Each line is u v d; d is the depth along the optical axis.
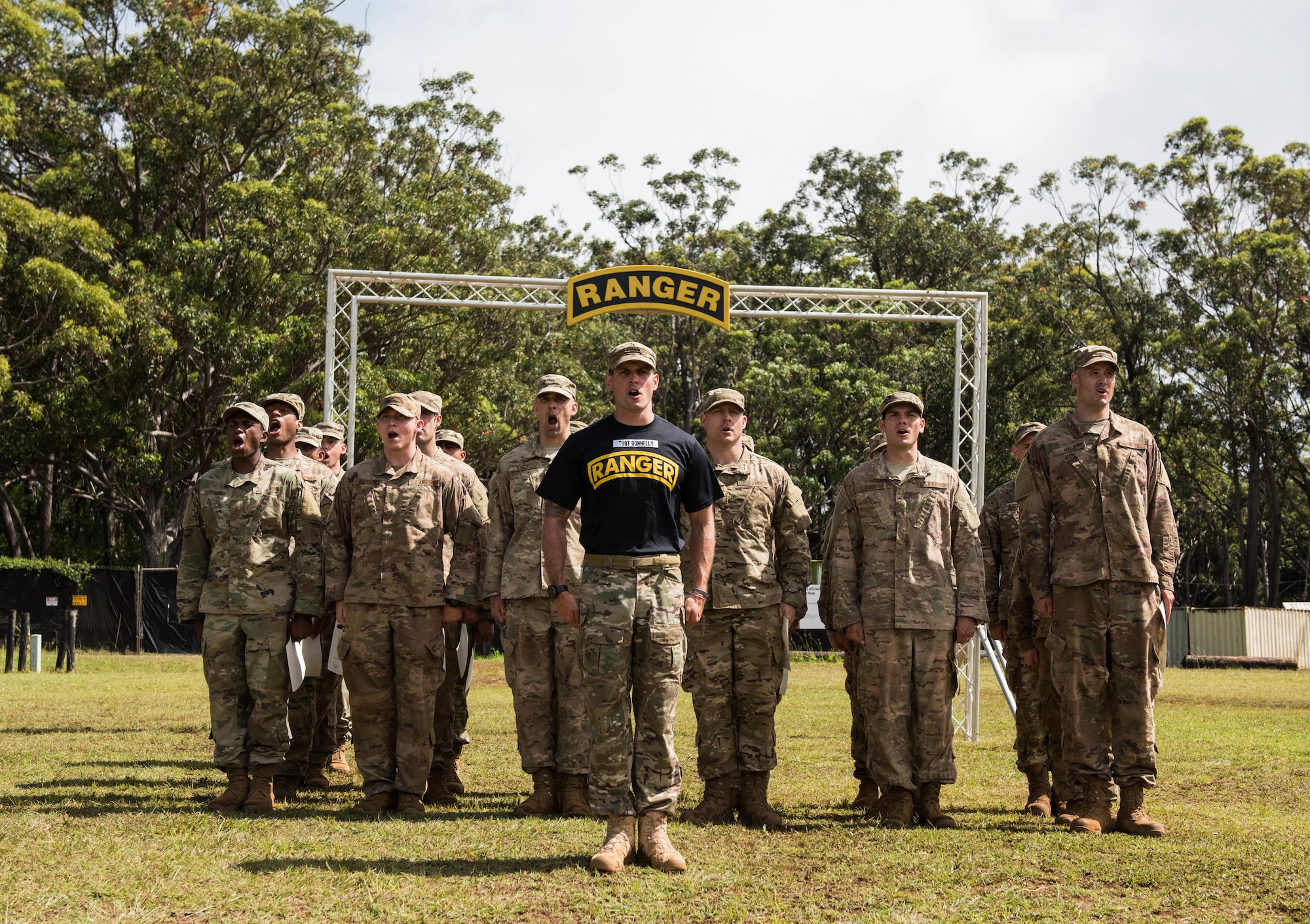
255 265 24.95
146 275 25.48
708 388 39.53
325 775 7.21
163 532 28.36
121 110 28.19
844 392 32.22
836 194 41.66
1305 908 3.99
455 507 6.12
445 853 4.68
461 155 30.16
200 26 28.30
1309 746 9.30
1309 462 42.06
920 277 40.41
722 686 5.84
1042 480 5.89
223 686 5.82
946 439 35.47
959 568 5.93
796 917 3.84
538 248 40.94
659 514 4.57
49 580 24.38
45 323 24.95
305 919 3.73
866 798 6.42
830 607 6.21
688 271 10.69
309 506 6.05
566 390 6.39
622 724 4.50
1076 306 39.03
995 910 3.95
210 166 27.47
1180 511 47.72
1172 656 30.19
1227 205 39.06
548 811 6.00
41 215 24.22
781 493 6.08
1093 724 5.62
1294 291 35.59
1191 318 37.69
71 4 30.22
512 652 6.19
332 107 28.39
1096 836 5.24
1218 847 4.96
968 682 10.46
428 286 11.24
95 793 6.12
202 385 26.44
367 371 25.30
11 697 12.83
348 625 5.94
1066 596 5.69
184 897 3.93
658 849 4.46
